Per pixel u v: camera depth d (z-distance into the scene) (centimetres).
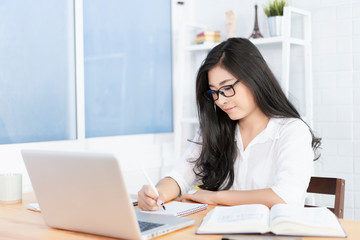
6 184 172
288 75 282
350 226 125
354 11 288
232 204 154
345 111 293
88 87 285
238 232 115
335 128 297
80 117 276
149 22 327
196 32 357
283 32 288
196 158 192
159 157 330
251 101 172
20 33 247
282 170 160
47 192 125
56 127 265
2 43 239
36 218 147
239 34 336
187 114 355
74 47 274
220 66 167
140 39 320
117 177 108
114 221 114
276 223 113
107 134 297
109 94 299
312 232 112
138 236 112
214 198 158
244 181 179
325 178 177
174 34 346
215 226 117
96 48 289
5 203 172
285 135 171
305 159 162
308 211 124
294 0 310
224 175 182
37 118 255
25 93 250
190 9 359
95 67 289
